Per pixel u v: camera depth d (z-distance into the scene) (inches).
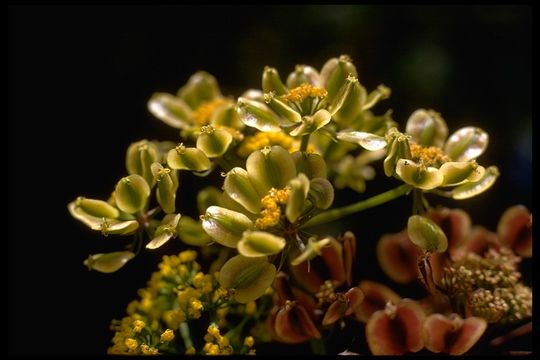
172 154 10.3
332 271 10.6
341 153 11.9
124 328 10.7
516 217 11.5
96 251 18.3
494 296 10.6
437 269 10.8
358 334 10.9
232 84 19.8
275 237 9.5
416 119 11.2
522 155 18.7
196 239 11.0
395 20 19.3
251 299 9.8
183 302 10.4
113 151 20.4
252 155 10.0
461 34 19.2
